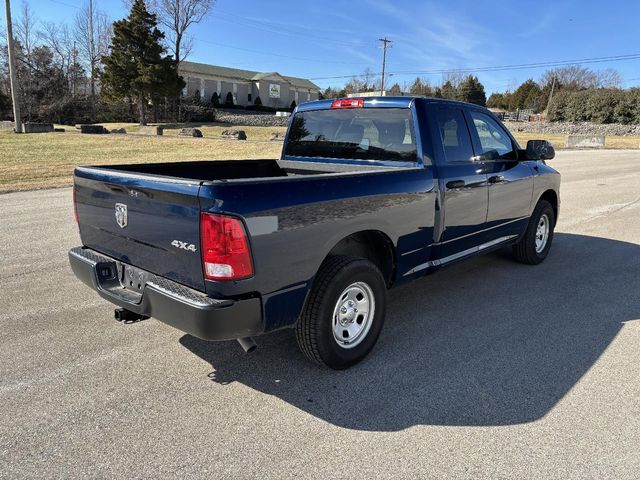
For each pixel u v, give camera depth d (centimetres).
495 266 596
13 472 243
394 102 417
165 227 290
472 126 457
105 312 444
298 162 491
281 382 332
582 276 561
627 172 1731
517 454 261
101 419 287
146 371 343
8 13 2944
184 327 281
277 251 285
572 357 370
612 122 5581
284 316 299
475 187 444
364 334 355
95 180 337
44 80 4753
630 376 343
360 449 264
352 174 330
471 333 411
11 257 606
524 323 431
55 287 505
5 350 369
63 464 249
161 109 5078
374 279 348
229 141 2586
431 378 338
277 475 244
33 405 299
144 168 420
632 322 435
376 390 323
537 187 554
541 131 5341
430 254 411
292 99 8538
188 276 286
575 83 9269
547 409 302
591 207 1014
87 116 4847
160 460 253
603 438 275
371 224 343
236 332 280
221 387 324
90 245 368
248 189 271
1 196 1052
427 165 399
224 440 270
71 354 365
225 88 7412
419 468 250
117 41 4434
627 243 714
